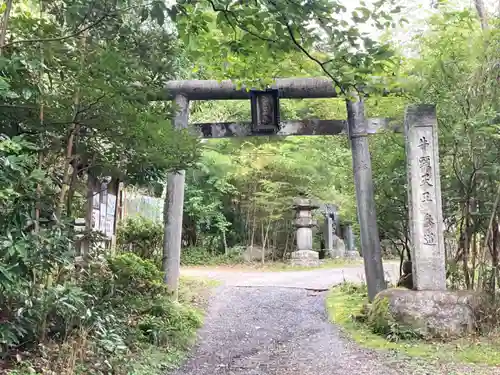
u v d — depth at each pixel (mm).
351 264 16312
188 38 3852
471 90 6312
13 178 3088
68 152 4387
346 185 10453
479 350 5246
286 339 6355
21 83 3754
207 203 16359
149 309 6277
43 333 4039
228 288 10312
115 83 3678
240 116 15008
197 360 5281
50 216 4059
